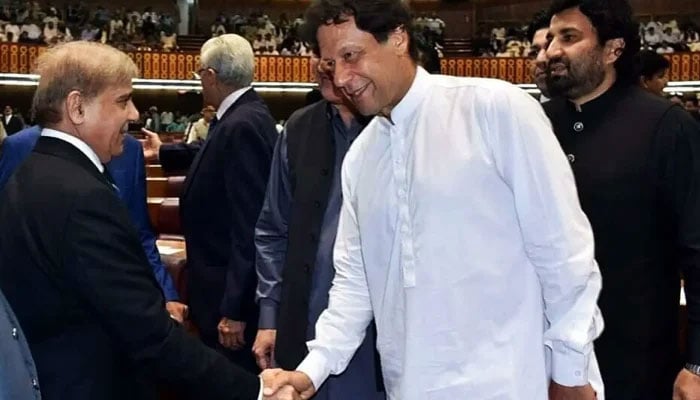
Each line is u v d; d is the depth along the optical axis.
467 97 1.69
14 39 17.67
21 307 1.70
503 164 1.63
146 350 1.71
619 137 2.05
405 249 1.71
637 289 2.03
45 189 1.70
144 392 1.88
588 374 1.67
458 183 1.65
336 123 2.29
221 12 21.62
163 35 19.91
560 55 2.07
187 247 2.99
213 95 2.97
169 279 3.04
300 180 2.30
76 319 1.72
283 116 20.52
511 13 21.19
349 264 2.00
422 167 1.68
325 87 2.18
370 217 1.81
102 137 1.83
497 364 1.66
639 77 2.17
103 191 1.72
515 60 18.61
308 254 2.24
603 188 2.04
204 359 1.79
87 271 1.65
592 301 1.62
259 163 2.77
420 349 1.69
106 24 19.50
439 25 20.12
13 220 1.71
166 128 18.97
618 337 2.04
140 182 3.00
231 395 1.83
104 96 1.81
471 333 1.67
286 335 2.25
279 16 22.17
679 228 1.98
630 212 2.02
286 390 1.91
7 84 17.86
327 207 2.25
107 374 1.74
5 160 2.77
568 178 1.64
